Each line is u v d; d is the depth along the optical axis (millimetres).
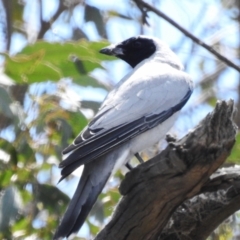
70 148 8352
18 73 9531
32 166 10016
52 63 10062
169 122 9766
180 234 8391
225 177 7984
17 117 9469
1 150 9852
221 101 7223
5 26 14258
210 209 8219
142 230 7805
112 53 11406
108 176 8477
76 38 14109
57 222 10250
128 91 9664
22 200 9953
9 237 9656
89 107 10047
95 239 7875
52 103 9914
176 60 11031
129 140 9086
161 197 7562
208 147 7254
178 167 7363
